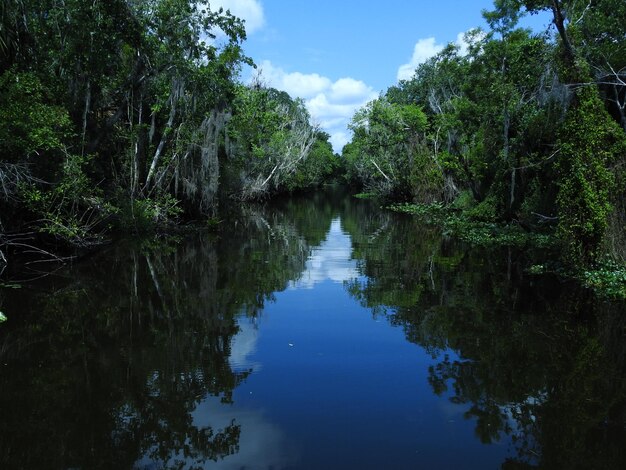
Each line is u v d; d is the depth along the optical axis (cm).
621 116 1576
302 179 6284
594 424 564
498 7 2375
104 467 483
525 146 2161
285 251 1919
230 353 796
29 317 982
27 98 1380
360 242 2178
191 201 2722
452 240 2189
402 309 1060
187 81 2339
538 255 1727
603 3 1700
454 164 3353
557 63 1388
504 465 480
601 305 1067
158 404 615
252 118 3538
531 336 870
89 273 1412
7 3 1394
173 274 1442
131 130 2281
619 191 1288
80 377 694
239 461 490
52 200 1533
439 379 691
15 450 512
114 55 1998
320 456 500
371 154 5075
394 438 535
